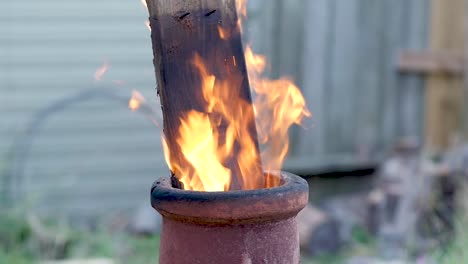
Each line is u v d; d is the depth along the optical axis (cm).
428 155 686
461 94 750
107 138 665
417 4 739
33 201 596
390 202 579
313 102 722
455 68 745
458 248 490
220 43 134
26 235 544
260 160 138
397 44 740
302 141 725
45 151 650
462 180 566
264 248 125
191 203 122
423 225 569
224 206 121
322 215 595
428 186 573
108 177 668
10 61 639
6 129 642
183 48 133
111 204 670
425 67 742
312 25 713
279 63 705
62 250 541
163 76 133
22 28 639
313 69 718
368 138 741
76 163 660
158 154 678
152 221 617
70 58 652
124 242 586
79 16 651
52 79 649
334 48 723
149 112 670
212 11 133
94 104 659
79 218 660
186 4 132
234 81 135
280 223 127
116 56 661
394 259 546
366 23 729
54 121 651
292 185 127
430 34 745
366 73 734
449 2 743
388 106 743
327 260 574
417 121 752
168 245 129
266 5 695
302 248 585
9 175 638
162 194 126
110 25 658
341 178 738
